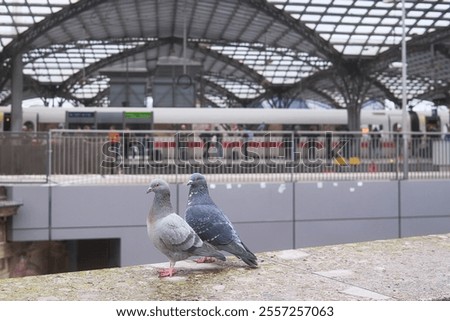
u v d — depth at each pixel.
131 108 32.88
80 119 32.19
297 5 36.09
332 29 39.44
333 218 16.42
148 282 4.88
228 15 43.94
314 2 35.50
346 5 35.44
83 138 15.67
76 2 35.50
